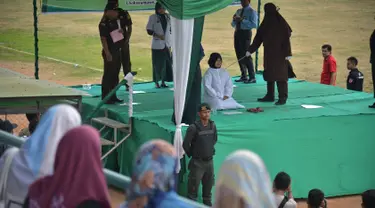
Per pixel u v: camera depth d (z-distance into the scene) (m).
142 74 44.09
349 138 20.62
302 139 20.03
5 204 7.66
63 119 7.52
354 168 20.83
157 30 26.55
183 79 18.47
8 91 15.88
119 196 10.53
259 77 29.72
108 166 21.75
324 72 27.95
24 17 63.28
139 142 20.42
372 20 62.66
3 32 57.78
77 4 29.75
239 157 6.66
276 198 14.55
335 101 23.20
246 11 27.44
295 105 22.39
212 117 20.27
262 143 19.50
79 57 49.66
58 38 56.47
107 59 22.80
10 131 16.88
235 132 19.08
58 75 43.38
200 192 18.92
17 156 7.67
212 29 60.41
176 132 18.42
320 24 61.38
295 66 47.78
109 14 23.02
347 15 64.56
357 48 53.28
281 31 22.31
